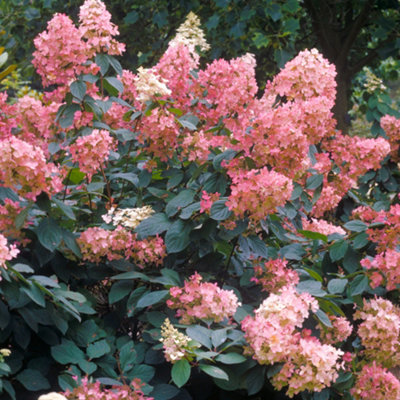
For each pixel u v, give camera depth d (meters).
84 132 2.39
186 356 1.91
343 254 2.43
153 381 2.13
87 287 2.53
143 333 2.19
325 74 2.54
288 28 4.95
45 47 2.34
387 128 3.76
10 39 5.90
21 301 1.98
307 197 2.54
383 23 4.99
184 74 2.68
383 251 2.33
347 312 2.76
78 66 2.38
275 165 2.24
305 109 2.41
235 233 2.18
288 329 1.95
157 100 2.38
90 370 1.99
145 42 5.84
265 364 1.96
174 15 5.70
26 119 2.58
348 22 5.45
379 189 3.92
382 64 6.38
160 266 2.41
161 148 2.45
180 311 2.13
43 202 2.05
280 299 2.00
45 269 2.28
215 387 2.17
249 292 2.56
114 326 2.36
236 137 2.21
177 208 2.27
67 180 2.38
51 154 2.47
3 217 2.08
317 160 2.68
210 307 2.06
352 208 3.46
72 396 1.86
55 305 2.09
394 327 2.28
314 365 1.91
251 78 2.62
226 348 1.97
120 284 2.29
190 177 2.53
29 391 2.06
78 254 2.18
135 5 5.38
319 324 2.28
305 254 2.64
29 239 2.19
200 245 2.32
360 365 2.41
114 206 2.42
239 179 2.17
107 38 2.39
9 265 1.78
